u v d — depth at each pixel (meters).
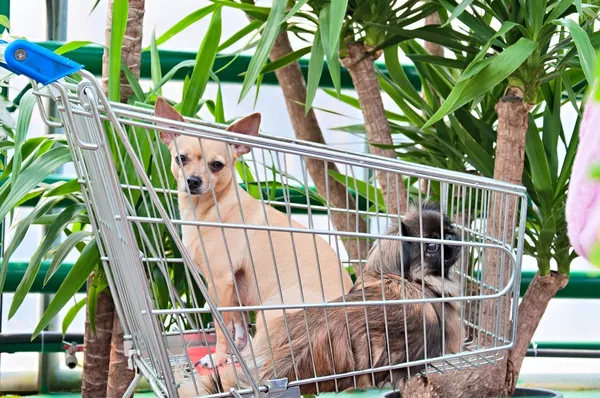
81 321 2.81
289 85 2.51
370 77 2.12
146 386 2.69
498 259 1.71
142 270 1.19
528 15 1.77
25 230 1.75
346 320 1.40
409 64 2.92
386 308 1.48
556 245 2.01
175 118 1.51
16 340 2.60
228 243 1.67
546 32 1.78
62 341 2.49
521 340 2.02
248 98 2.92
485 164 2.05
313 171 2.46
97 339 1.99
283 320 1.49
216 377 1.37
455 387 1.90
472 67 1.66
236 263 1.67
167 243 1.93
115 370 1.94
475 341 1.67
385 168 1.37
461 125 2.21
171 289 1.45
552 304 3.01
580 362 2.99
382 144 2.08
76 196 1.95
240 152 1.65
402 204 2.11
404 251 1.55
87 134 1.28
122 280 1.46
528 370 2.97
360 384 1.48
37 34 2.72
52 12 2.68
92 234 1.84
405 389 1.91
